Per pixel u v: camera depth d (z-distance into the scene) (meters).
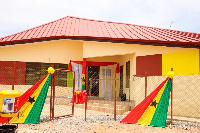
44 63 13.65
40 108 7.10
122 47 11.70
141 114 6.94
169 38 11.97
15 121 6.82
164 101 6.80
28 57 13.38
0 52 13.23
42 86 7.30
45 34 13.47
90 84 13.20
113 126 6.51
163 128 6.31
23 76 13.11
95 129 6.15
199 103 8.56
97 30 14.05
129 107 10.05
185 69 10.31
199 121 7.63
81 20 17.02
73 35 12.37
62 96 13.46
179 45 10.65
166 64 10.66
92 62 13.59
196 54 10.34
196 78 8.77
